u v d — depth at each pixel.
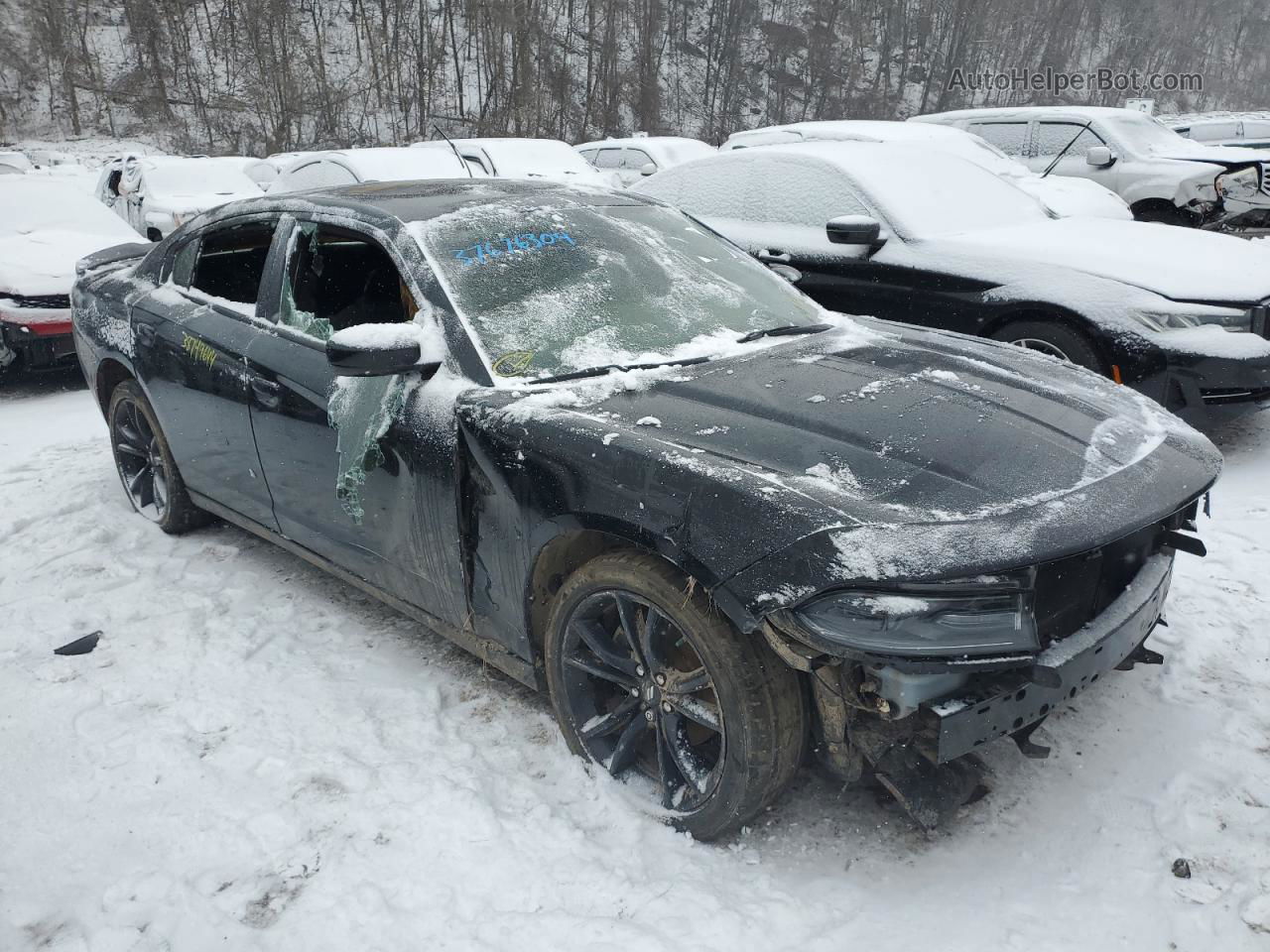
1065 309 4.84
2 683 3.27
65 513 4.78
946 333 3.46
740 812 2.31
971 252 5.23
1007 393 2.70
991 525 2.05
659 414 2.55
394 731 2.96
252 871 2.41
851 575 1.95
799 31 49.94
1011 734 2.37
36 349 7.27
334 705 3.10
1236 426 5.69
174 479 4.29
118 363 4.36
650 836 2.47
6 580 4.06
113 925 2.26
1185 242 5.36
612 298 3.12
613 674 2.57
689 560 2.16
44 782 2.76
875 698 2.11
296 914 2.27
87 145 36.38
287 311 3.45
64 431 6.46
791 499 2.09
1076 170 11.09
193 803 2.65
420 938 2.19
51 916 2.30
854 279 5.57
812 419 2.46
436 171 11.46
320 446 3.18
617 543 2.60
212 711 3.08
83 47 40.47
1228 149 12.07
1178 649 3.24
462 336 2.85
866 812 2.54
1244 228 11.86
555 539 2.53
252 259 3.82
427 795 2.65
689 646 2.44
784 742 2.24
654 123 41.03
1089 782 2.62
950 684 2.07
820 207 5.88
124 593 3.92
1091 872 2.31
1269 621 3.40
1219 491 4.66
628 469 2.30
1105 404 2.76
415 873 2.38
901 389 2.67
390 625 3.63
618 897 2.28
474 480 2.68
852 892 2.28
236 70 41.56
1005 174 9.22
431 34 40.16
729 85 45.44
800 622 2.01
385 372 2.71
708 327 3.16
